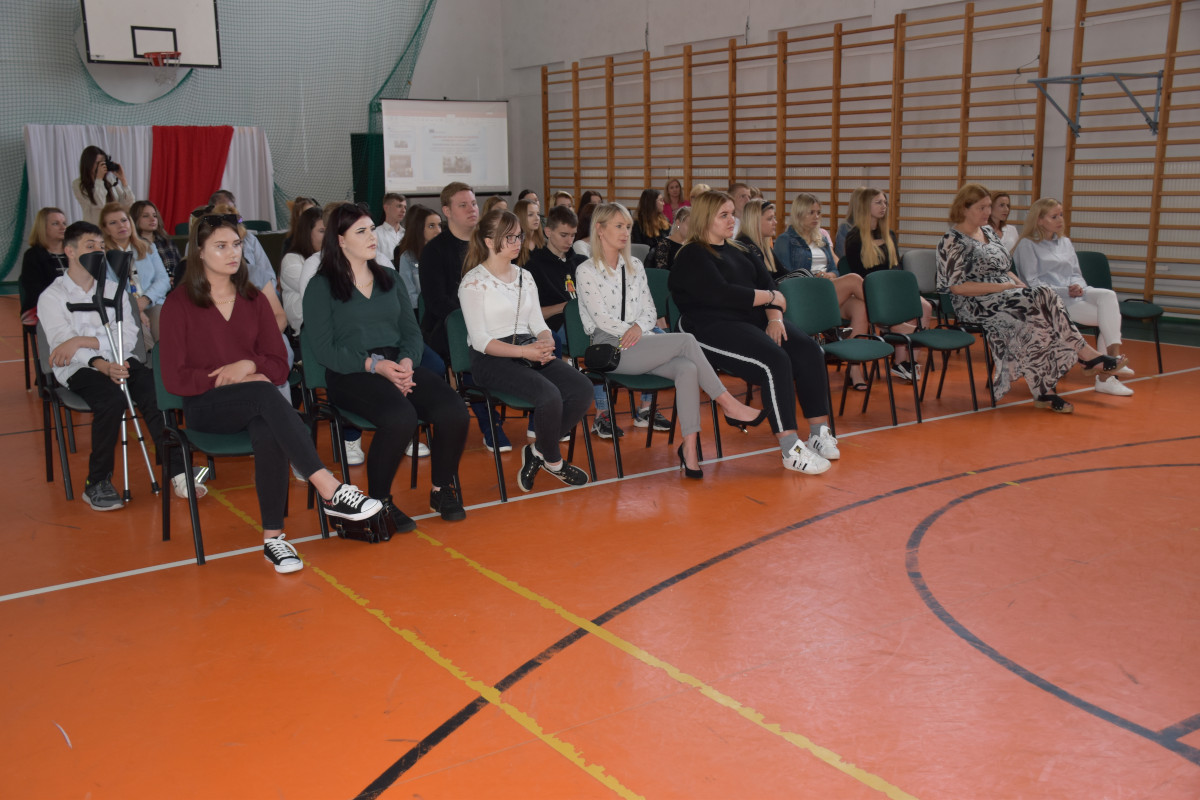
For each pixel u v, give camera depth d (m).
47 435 4.02
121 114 11.47
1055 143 8.01
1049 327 4.96
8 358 6.80
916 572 2.98
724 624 2.64
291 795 1.90
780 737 2.08
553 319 4.58
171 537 3.38
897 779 1.92
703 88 10.98
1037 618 2.64
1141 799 1.85
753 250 4.53
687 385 3.92
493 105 13.21
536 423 3.68
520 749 2.04
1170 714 2.15
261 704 2.24
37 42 10.85
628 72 11.60
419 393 3.51
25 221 11.03
